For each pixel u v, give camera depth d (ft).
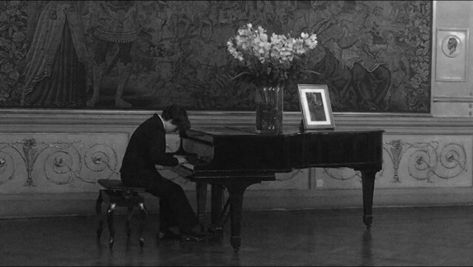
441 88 32.71
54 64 28.71
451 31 32.68
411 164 32.42
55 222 27.50
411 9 32.24
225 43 30.25
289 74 24.76
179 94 29.91
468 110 32.94
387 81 32.09
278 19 30.78
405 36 32.22
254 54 24.29
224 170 22.56
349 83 31.65
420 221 28.50
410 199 32.40
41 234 25.12
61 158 28.81
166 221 24.52
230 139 22.57
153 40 29.55
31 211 28.55
